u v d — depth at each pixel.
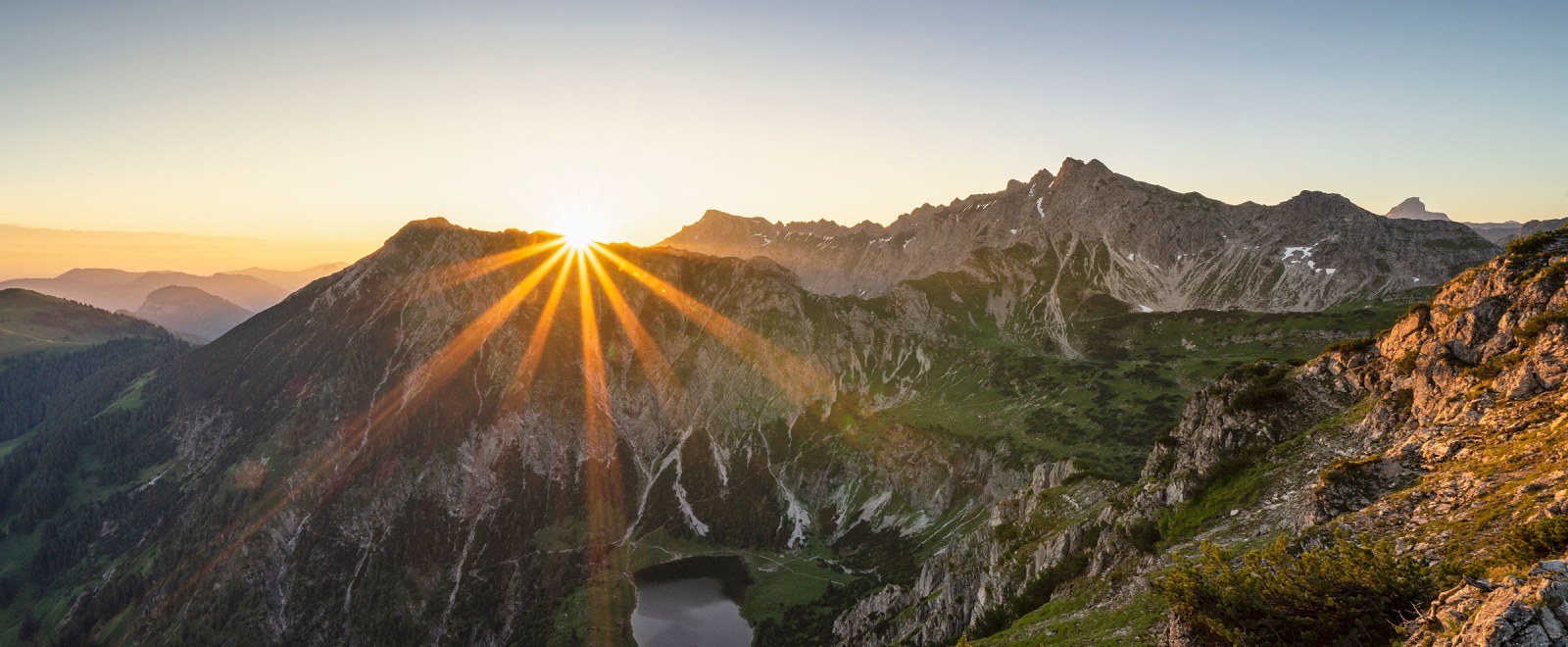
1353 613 33.66
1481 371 59.56
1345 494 55.12
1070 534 96.44
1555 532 30.55
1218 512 72.56
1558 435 44.56
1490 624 24.58
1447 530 41.12
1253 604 37.41
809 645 196.38
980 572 123.56
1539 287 61.03
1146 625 54.97
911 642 123.06
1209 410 93.19
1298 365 88.94
